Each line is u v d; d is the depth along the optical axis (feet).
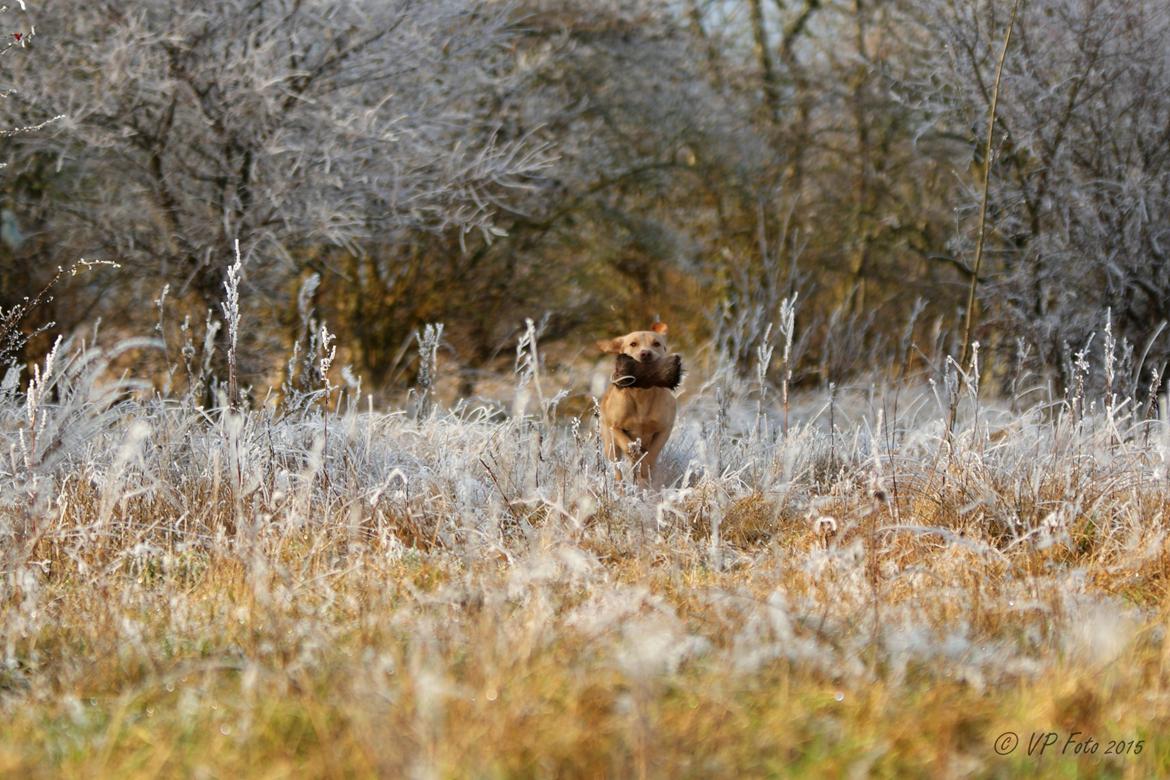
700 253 100.78
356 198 74.13
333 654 20.86
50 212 72.95
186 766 16.35
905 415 58.65
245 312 72.59
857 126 103.86
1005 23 82.12
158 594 26.40
